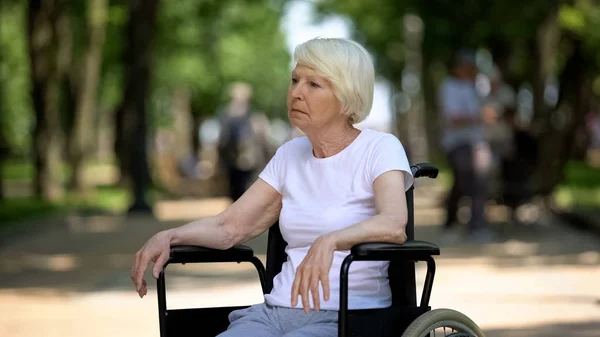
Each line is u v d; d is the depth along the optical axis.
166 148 63.75
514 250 19.89
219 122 29.47
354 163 6.15
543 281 15.30
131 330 11.55
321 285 5.82
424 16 36.25
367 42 57.22
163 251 6.21
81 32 44.31
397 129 70.06
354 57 6.08
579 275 15.98
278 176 6.43
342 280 5.57
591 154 71.75
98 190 44.16
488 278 15.67
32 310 13.18
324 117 6.10
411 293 6.21
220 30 59.44
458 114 21.61
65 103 42.72
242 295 13.96
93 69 39.56
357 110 6.12
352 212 6.12
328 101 6.07
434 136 63.94
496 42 36.62
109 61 49.25
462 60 21.56
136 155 33.44
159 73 59.78
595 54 36.66
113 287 15.18
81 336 11.22
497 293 14.08
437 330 6.13
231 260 6.43
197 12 53.19
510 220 24.72
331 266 6.01
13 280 16.23
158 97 67.62
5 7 39.25
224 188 47.72
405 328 5.97
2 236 23.34
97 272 17.11
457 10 35.06
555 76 39.81
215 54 60.97
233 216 6.43
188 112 76.69
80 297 14.26
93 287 15.24
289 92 6.15
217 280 15.65
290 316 6.04
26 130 79.06
